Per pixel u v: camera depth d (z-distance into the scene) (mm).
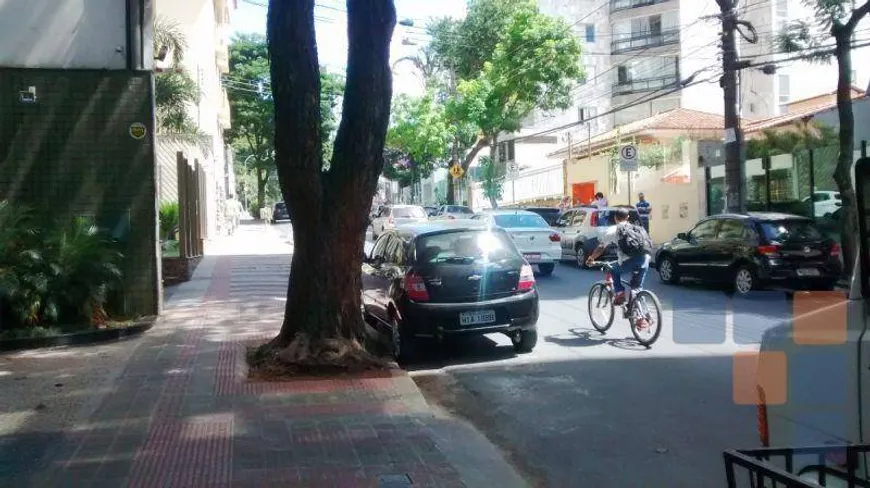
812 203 20172
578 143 38656
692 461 5848
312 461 5664
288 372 8156
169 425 6508
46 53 10898
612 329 11422
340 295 8531
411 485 5238
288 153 8188
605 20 45531
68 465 5535
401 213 32500
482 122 37531
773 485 2873
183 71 21219
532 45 35531
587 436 6512
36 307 10008
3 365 8656
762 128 23094
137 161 11125
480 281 9328
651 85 43188
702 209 25375
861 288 3492
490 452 6133
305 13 8023
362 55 8281
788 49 16078
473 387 8273
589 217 21172
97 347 9656
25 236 10180
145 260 11289
